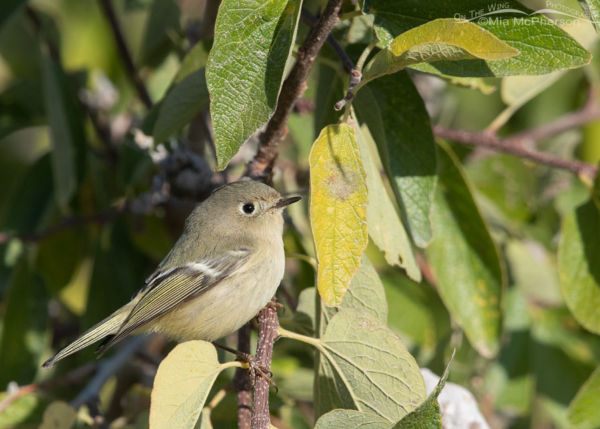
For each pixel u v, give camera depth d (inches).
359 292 244.1
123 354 325.7
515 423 370.3
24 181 384.2
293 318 261.7
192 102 268.5
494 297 298.8
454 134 351.3
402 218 275.3
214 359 216.8
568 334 356.5
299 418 322.3
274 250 280.1
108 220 364.8
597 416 279.3
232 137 194.2
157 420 202.2
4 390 348.8
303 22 264.2
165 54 401.4
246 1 198.5
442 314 362.9
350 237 205.6
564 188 400.8
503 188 389.4
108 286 368.2
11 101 393.7
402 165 258.1
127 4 425.1
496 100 436.1
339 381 233.1
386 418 226.1
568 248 294.2
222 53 196.1
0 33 361.1
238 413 250.8
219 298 273.6
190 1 467.8
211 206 289.6
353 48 265.6
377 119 244.7
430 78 420.2
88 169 385.1
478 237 299.4
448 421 263.4
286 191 378.9
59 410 270.5
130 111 416.2
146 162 354.3
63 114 341.1
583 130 408.5
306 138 357.1
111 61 426.6
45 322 358.3
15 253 378.9
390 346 226.1
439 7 217.6
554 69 200.4
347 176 208.1
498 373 350.3
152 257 382.9
